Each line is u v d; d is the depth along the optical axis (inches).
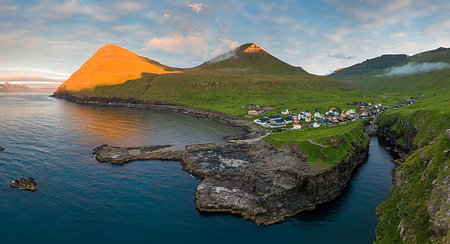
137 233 2273.6
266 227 2413.9
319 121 6314.0
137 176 3459.6
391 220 2167.8
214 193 2898.6
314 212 2672.2
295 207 2687.0
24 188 2962.6
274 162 3597.4
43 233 2220.7
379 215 2497.5
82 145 4781.0
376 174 3634.4
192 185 3223.4
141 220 2460.6
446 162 1894.7
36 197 2800.2
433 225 1515.7
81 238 2181.3
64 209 2593.5
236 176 3287.4
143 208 2664.9
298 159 3538.4
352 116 7436.0
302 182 2918.3
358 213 2628.0
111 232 2272.4
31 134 5438.0
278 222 2492.6
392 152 4763.8
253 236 2284.7
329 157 3449.8
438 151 2165.4
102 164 3863.2
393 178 3464.6
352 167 3794.3
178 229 2349.9
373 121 7273.6
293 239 2245.3
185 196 2942.9
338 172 3245.6
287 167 3282.5
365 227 2386.8
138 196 2908.5
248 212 2576.3
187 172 3639.3
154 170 3688.5
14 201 2701.8
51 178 3292.3
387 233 2066.9
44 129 5979.3
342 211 2677.2
